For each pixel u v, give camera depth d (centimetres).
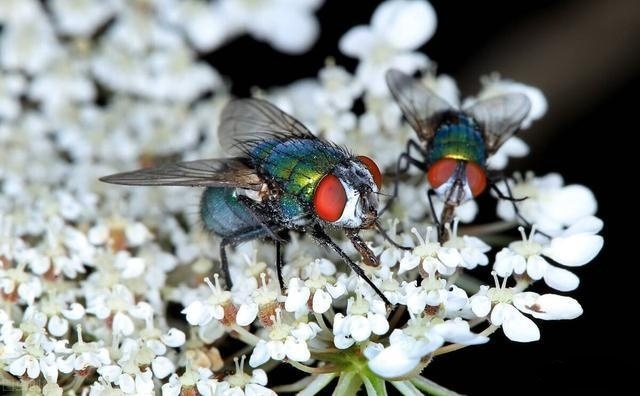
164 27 15
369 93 14
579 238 12
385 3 15
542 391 13
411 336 12
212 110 15
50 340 12
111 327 13
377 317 12
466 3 16
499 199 14
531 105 14
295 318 12
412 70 15
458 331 12
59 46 15
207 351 13
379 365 12
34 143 15
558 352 13
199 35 15
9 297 13
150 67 15
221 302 12
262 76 16
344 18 16
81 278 13
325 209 12
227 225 13
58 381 12
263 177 13
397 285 12
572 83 15
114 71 15
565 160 15
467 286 13
